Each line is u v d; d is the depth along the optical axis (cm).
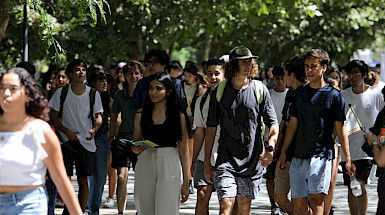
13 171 668
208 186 1170
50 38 1348
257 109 1062
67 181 688
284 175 1191
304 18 3484
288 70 1177
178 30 3566
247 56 1055
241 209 1085
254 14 3378
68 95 1288
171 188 990
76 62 1284
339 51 4431
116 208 1548
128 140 1336
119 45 3103
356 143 1270
